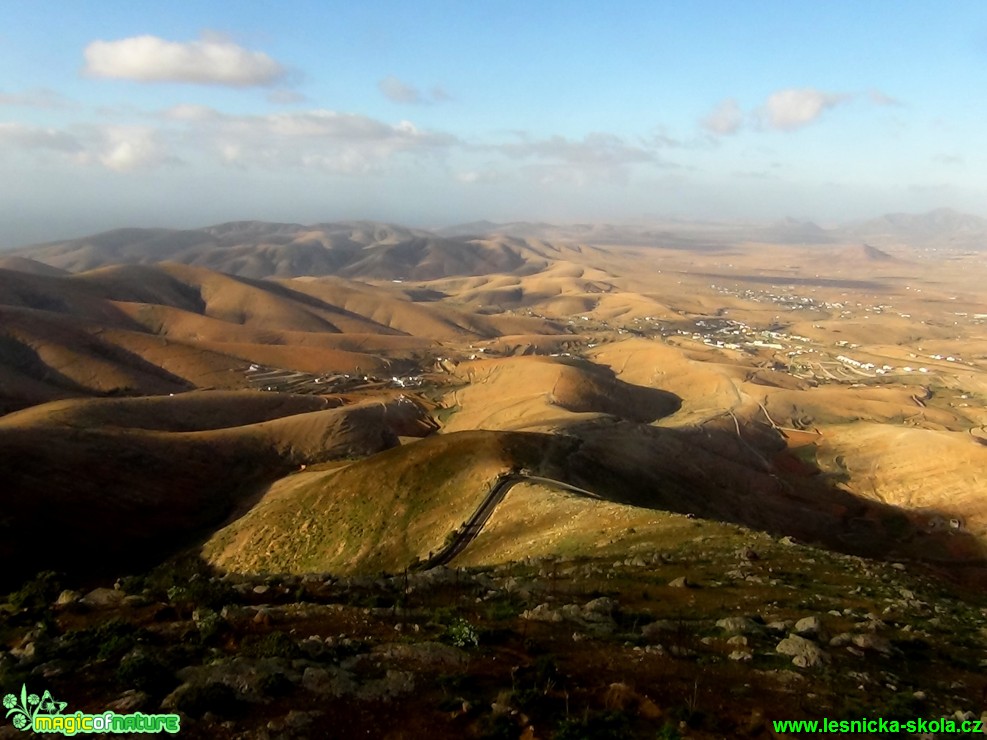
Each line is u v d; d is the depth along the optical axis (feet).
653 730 51.03
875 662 69.31
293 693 52.03
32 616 73.82
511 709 51.19
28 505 249.14
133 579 85.56
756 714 53.57
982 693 63.77
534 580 101.76
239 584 88.38
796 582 101.55
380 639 65.00
